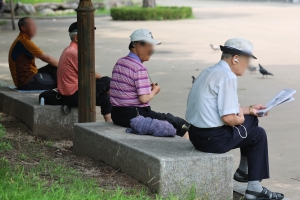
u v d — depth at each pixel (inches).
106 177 241.4
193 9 1883.6
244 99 485.7
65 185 221.1
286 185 266.4
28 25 393.1
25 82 401.4
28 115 345.4
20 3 1595.7
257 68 663.8
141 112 277.1
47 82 403.2
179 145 242.1
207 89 223.8
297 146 335.9
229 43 225.8
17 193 197.2
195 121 228.2
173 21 1462.8
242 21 1396.4
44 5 1656.0
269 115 422.9
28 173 232.4
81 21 307.4
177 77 610.2
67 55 331.6
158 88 281.6
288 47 880.3
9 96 381.4
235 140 227.0
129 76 270.7
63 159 275.3
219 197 226.8
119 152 247.4
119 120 278.4
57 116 339.6
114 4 1857.8
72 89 333.1
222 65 227.0
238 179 251.3
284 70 652.1
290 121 403.2
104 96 335.0
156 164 219.3
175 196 216.2
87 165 262.1
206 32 1146.7
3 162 244.4
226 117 218.8
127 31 1189.7
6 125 354.3
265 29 1187.3
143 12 1510.8
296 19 1428.4
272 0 2336.4
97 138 265.6
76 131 286.7
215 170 224.5
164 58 768.9
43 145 313.6
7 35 1109.7
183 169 219.6
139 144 242.8
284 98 229.8
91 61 312.3
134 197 211.2
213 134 224.7
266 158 233.9
